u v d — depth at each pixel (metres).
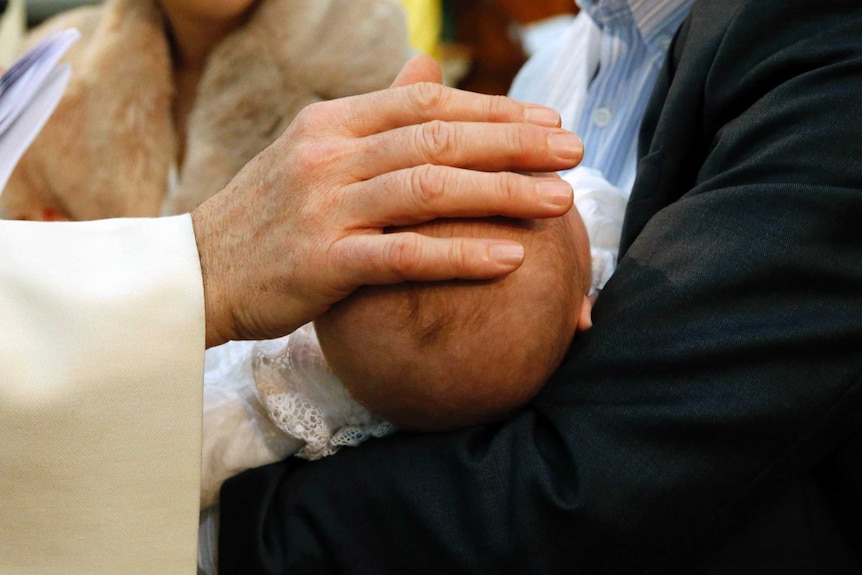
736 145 0.74
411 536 0.73
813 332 0.70
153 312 0.73
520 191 0.70
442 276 0.70
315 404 0.77
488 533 0.71
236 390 0.80
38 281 0.73
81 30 1.27
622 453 0.71
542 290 0.72
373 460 0.75
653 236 0.74
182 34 1.10
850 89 0.71
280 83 1.05
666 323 0.71
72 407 0.71
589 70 0.97
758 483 0.70
